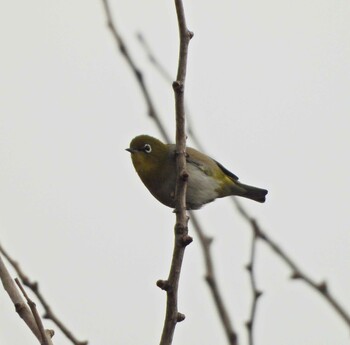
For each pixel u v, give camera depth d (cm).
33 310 805
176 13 946
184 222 957
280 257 935
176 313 903
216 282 910
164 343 895
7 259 895
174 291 905
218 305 893
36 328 845
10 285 877
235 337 866
